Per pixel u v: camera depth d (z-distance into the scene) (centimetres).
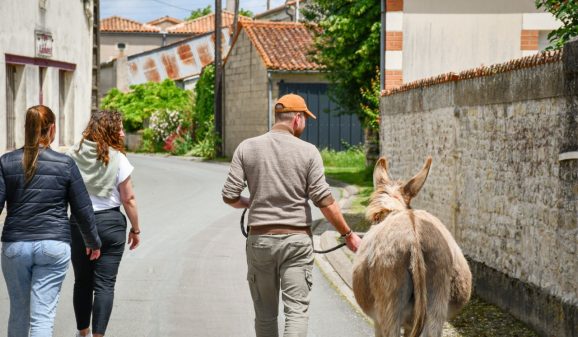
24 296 542
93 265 626
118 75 5675
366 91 2206
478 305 792
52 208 539
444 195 999
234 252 1157
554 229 646
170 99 5022
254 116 3572
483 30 1570
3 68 1650
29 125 538
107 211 617
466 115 903
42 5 1839
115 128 625
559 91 642
